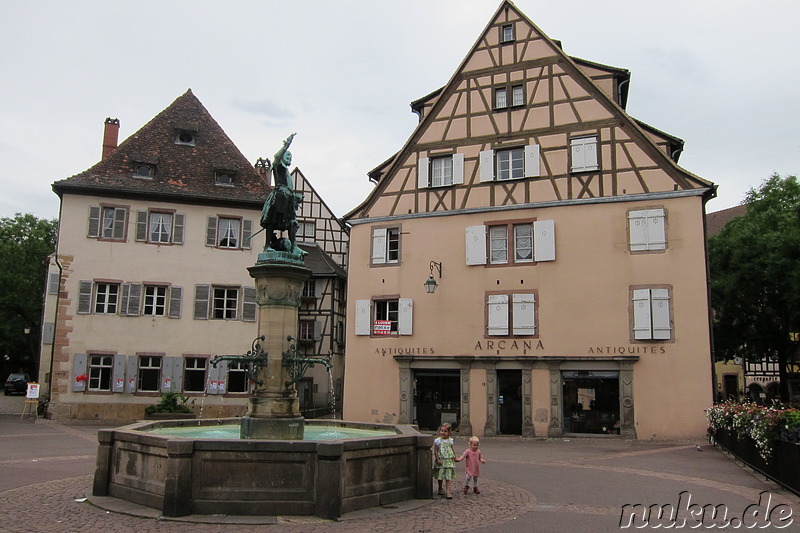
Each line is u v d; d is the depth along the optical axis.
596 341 20.83
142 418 26.45
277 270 10.99
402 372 23.06
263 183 29.89
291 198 11.66
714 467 13.87
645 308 20.39
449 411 22.62
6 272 42.34
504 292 22.23
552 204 21.98
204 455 8.38
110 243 27.27
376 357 23.59
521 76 23.25
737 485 11.47
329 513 8.24
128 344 26.81
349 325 24.14
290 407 10.74
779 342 31.20
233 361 10.73
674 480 12.05
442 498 9.94
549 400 21.08
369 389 23.48
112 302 27.08
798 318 29.77
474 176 23.33
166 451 8.56
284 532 7.55
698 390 19.56
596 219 21.44
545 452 17.08
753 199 34.53
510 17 23.81
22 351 48.09
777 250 28.41
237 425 13.48
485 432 21.59
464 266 22.92
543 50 23.05
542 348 21.44
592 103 22.09
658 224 20.66
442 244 23.38
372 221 24.53
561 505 9.63
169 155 29.58
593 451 17.28
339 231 38.75
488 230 22.83
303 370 10.99
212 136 31.09
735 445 15.14
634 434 20.02
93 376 26.58
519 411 21.73
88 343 26.52
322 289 35.84
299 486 8.40
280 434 10.47
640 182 21.09
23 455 14.94
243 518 8.12
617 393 20.69
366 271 24.28
